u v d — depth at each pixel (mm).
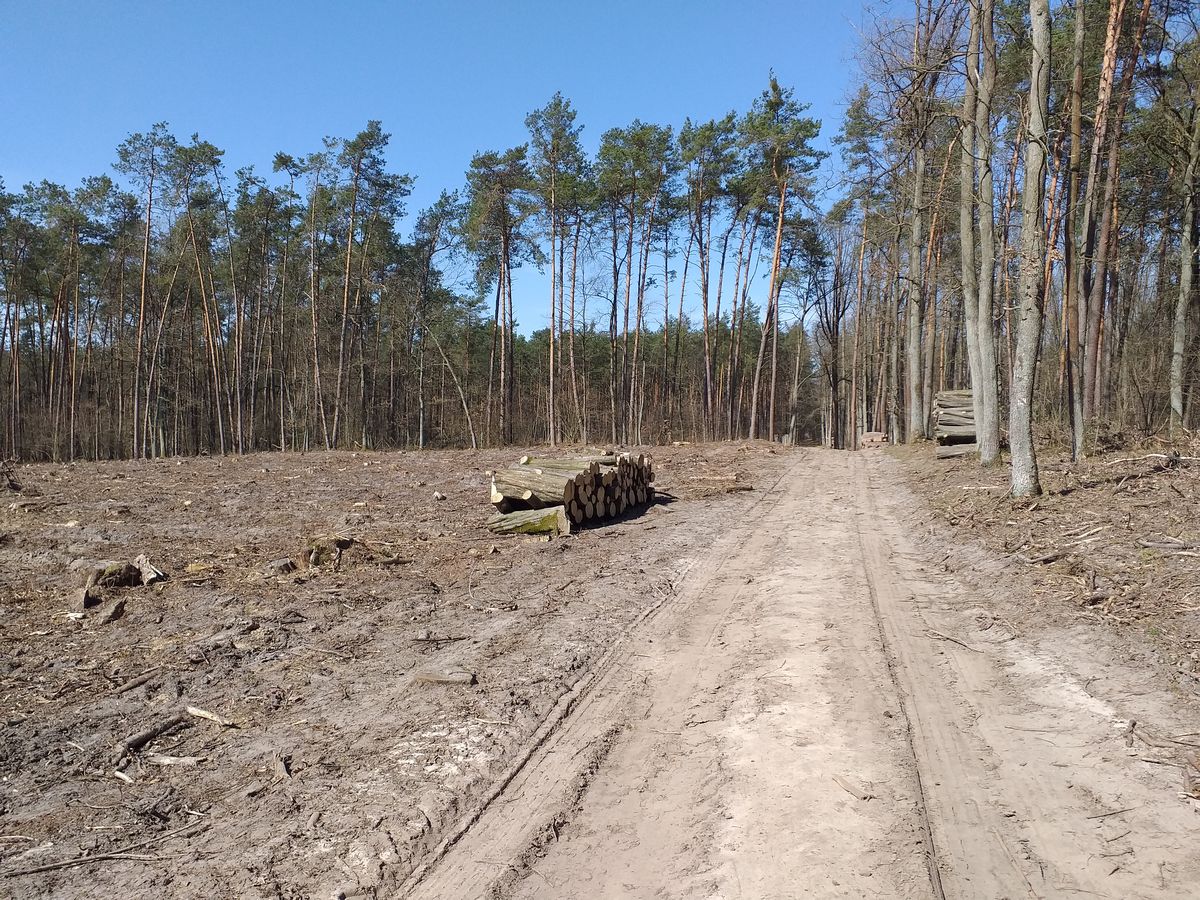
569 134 30391
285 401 46344
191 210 33219
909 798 3791
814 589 7680
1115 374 21719
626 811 3816
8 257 37094
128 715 4938
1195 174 15414
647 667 5781
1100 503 9016
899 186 23656
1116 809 3629
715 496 14312
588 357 50719
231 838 3562
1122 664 5098
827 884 3164
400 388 48719
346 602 7445
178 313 42656
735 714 4879
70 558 9344
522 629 6629
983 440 14445
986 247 14141
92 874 3297
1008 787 3891
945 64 13430
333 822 3686
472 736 4594
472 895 3176
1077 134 12602
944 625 6469
